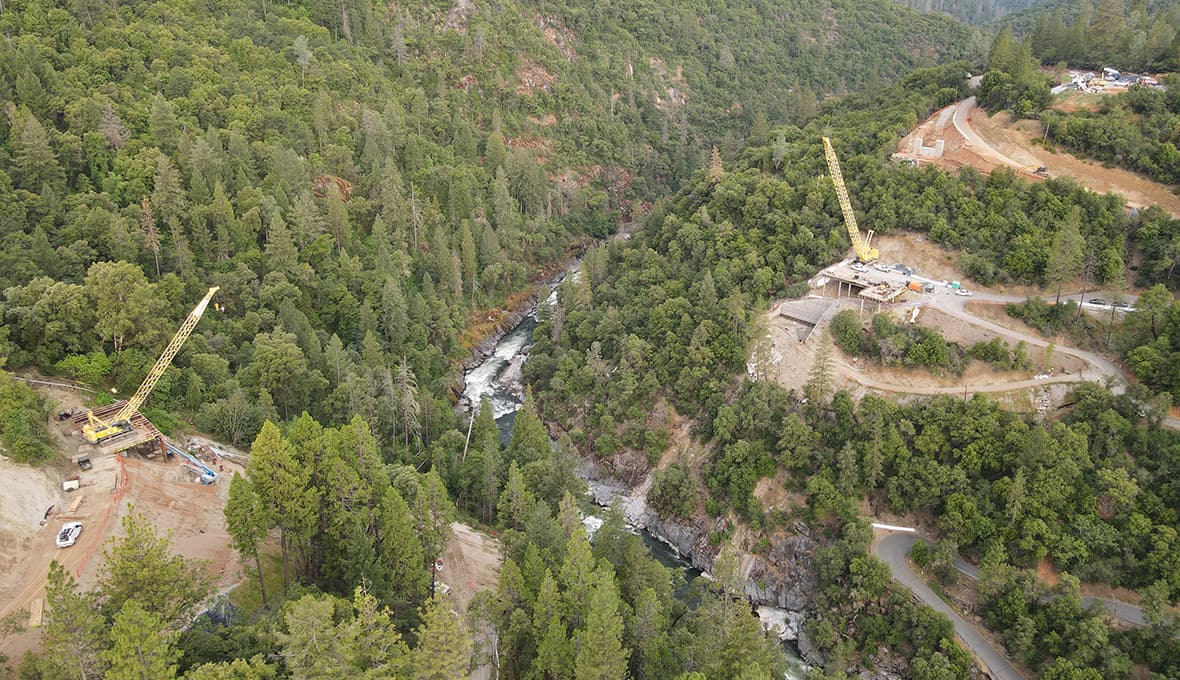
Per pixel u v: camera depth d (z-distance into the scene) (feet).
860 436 450.30
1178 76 615.16
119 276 435.94
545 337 630.33
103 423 388.37
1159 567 366.63
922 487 423.23
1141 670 344.28
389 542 325.83
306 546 333.62
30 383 409.08
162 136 583.17
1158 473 396.16
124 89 609.01
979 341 476.54
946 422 436.35
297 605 244.63
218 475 404.98
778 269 560.61
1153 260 481.87
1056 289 498.69
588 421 542.98
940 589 397.80
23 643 279.08
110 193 535.19
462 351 636.89
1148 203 527.81
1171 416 418.10
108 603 252.42
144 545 260.01
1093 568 376.27
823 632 393.91
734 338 519.19
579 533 317.63
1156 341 437.58
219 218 547.49
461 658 259.39
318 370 500.74
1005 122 613.11
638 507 497.05
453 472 481.05
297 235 579.89
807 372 496.23
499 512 429.38
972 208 538.06
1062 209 514.27
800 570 433.07
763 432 477.36
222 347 489.67
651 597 311.68
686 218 646.33
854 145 635.25
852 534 412.98
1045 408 444.55
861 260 554.46
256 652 262.67
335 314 573.74
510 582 312.29
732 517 460.96
